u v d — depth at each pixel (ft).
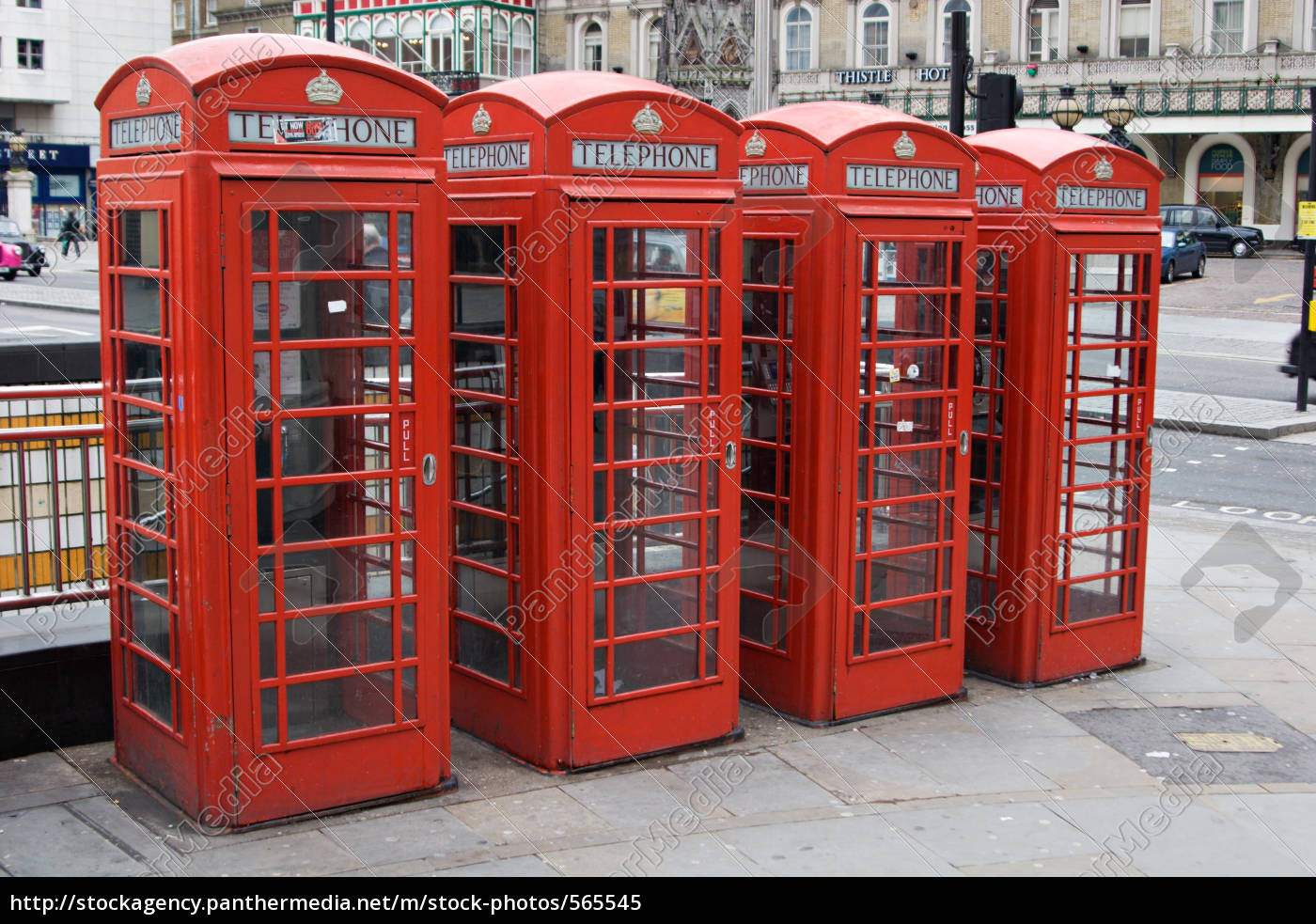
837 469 22.67
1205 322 90.02
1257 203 133.08
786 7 138.21
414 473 19.11
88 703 21.47
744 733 22.74
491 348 21.33
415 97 18.54
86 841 17.80
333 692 18.90
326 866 17.24
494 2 146.10
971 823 19.26
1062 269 24.77
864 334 22.82
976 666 26.66
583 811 19.33
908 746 22.41
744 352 24.52
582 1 151.53
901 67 133.80
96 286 102.27
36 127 142.61
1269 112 127.44
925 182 23.17
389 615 19.24
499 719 21.88
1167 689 25.75
